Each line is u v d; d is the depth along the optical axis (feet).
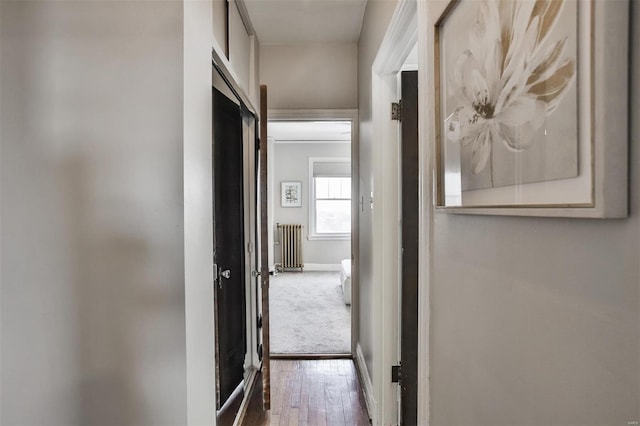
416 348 6.40
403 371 6.42
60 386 2.96
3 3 2.90
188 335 3.01
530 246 1.86
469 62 2.47
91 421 2.95
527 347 1.89
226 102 6.90
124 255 2.94
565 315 1.60
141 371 2.96
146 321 2.95
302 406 7.69
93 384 2.95
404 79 6.40
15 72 2.91
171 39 2.92
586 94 1.39
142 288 2.94
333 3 7.82
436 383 3.30
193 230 3.15
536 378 1.82
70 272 2.95
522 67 1.83
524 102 1.82
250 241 9.29
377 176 6.64
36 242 2.94
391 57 5.69
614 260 1.33
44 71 2.92
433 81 3.21
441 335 3.16
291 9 8.05
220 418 6.75
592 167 1.35
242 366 7.93
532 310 1.85
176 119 2.93
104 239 2.95
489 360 2.31
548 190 1.64
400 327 6.59
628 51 1.27
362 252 8.95
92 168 2.93
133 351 2.96
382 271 6.63
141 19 2.92
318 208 23.80
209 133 3.63
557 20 1.56
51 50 2.92
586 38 1.38
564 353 1.61
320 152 23.43
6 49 2.90
